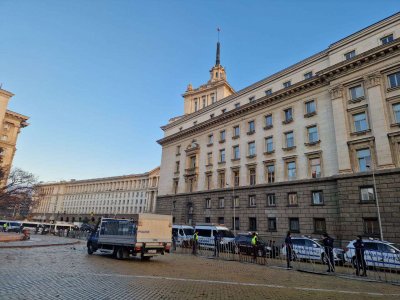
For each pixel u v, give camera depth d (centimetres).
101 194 11419
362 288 1078
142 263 1591
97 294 797
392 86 2506
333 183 2738
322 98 3059
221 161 4131
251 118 3834
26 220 6756
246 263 1845
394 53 2498
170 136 5247
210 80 5562
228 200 3784
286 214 3061
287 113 3416
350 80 2767
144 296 799
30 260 1448
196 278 1159
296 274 1418
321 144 2958
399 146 2355
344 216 2509
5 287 819
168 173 5178
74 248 2372
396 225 2189
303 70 3381
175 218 4641
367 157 2533
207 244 2780
